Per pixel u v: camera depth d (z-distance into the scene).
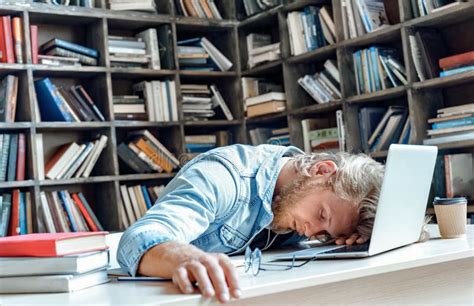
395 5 4.22
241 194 1.63
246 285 1.13
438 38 3.93
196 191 1.49
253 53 4.87
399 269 1.33
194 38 5.04
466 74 3.54
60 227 4.08
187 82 5.03
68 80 4.51
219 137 4.93
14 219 3.96
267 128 4.95
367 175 1.61
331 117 4.67
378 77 4.03
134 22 4.57
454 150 3.85
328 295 1.22
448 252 1.45
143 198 4.43
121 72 4.39
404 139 3.92
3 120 4.04
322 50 4.31
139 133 4.53
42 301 1.12
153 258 1.24
